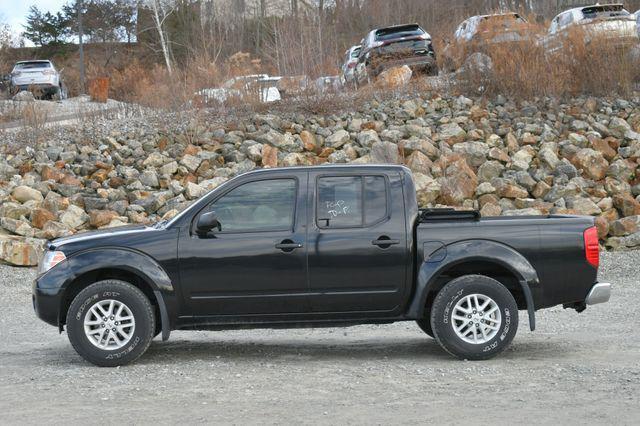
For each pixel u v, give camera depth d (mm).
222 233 8336
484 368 7797
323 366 8117
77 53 66562
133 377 7660
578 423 5730
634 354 8500
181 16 55938
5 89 33750
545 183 20094
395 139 21844
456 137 21984
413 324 11367
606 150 21625
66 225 18297
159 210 19406
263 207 8422
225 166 21266
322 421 5914
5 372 8078
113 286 8180
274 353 9016
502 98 23797
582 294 8344
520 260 8219
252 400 6633
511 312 8164
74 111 26422
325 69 24922
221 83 25141
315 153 21906
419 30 26047
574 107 23453
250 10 50375
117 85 29031
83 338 8133
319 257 8289
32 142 22625
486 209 19078
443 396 6668
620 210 19438
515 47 24688
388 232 8336
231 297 8281
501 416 5969
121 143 22266
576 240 8312
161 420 6031
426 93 24406
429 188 19359
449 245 8297
